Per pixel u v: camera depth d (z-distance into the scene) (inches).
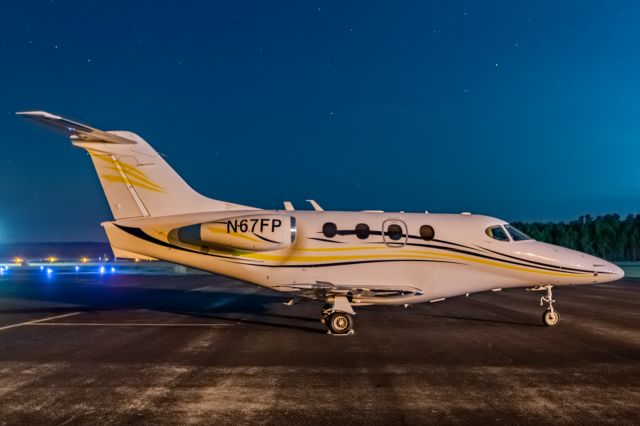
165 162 511.8
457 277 518.9
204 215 504.7
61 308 663.1
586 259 533.0
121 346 397.1
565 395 269.9
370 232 507.8
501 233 530.9
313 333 462.9
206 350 382.0
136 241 501.0
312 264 498.3
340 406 249.4
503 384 290.8
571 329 496.1
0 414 235.9
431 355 368.2
